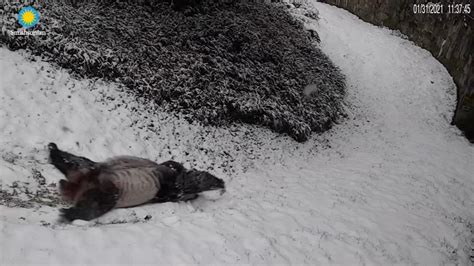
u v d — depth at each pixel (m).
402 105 22.62
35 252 6.14
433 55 26.44
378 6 30.20
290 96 18.34
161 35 16.17
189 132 13.88
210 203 10.23
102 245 6.85
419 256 10.41
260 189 12.34
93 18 14.79
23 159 9.34
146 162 9.21
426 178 15.66
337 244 9.62
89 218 7.53
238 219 9.48
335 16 30.69
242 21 20.33
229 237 8.38
